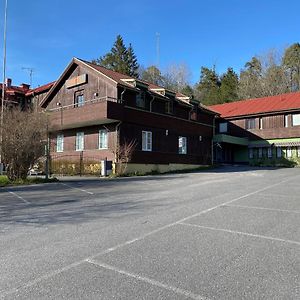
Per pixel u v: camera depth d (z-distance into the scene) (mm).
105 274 5000
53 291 4426
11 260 5613
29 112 20547
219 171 29234
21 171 19234
